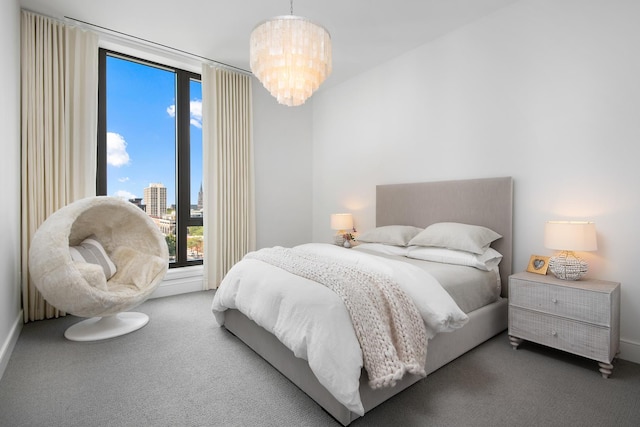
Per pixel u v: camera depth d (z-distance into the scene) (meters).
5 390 1.73
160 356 2.13
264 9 2.78
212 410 1.59
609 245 2.21
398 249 3.02
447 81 3.16
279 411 1.58
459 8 2.76
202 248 3.96
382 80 3.80
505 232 2.68
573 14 2.36
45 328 2.58
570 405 1.63
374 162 3.92
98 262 2.59
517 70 2.66
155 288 2.59
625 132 2.15
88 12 2.81
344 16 2.88
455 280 2.19
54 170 2.82
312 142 4.81
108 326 2.51
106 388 1.76
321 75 2.20
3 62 2.11
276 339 1.93
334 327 1.47
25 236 2.65
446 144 3.18
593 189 2.28
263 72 2.15
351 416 1.46
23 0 2.60
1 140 2.04
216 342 2.35
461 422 1.50
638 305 2.11
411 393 1.73
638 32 2.10
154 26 3.04
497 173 2.80
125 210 2.70
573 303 2.00
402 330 1.59
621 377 1.90
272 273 2.03
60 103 2.86
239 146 4.00
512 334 2.28
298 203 4.67
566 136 2.40
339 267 2.00
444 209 3.12
